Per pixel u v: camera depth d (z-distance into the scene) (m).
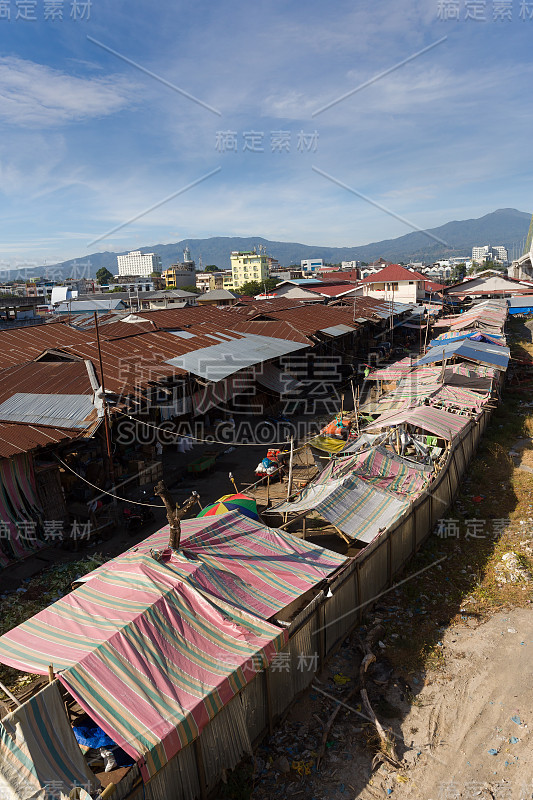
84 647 7.50
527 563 13.63
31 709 6.20
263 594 9.38
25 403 17.27
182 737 6.70
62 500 15.57
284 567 10.28
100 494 16.61
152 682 7.18
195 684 7.32
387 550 12.52
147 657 7.46
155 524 16.28
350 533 12.57
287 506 14.00
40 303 61.28
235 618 8.55
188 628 8.10
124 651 7.42
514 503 17.23
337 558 11.07
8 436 14.73
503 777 7.98
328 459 19.25
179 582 8.70
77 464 17.05
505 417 26.66
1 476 13.98
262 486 18.88
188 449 22.34
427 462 16.80
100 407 16.09
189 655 7.71
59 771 6.12
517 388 32.66
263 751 8.52
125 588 8.70
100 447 18.06
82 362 19.52
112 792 5.96
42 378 18.89
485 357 28.95
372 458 15.39
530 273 97.31
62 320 42.50
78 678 6.89
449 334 40.66
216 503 13.70
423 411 19.88
